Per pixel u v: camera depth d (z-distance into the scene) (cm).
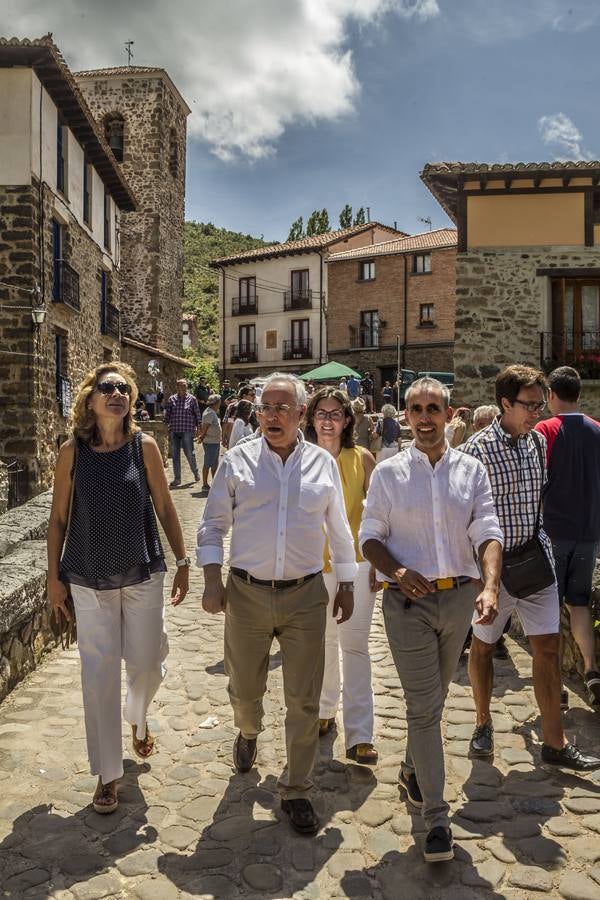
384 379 3747
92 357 1769
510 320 1467
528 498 371
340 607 348
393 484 318
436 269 3578
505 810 327
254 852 297
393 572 305
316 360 4034
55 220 1500
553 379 436
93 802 328
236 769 365
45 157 1382
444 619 311
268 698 455
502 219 1465
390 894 271
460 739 399
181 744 392
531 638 367
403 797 341
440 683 312
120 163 3089
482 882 278
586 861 290
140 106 3061
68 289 1510
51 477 1429
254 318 4238
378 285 3731
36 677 477
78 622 331
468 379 1473
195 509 1186
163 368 3033
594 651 438
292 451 333
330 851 298
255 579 322
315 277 4025
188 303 7062
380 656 543
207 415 1385
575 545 424
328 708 405
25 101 1305
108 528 330
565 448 422
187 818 322
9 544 580
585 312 1489
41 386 1366
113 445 341
